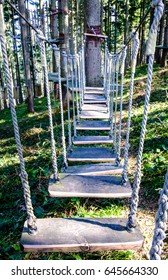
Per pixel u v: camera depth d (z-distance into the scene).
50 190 2.01
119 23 14.96
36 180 3.42
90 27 6.12
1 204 3.15
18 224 2.64
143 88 6.99
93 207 2.59
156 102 5.55
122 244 1.55
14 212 2.91
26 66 7.90
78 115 3.89
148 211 2.45
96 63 6.37
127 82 8.16
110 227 1.69
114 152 2.86
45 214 2.61
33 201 2.90
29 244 1.55
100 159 2.67
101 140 3.20
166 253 1.93
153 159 3.19
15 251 2.25
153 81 7.39
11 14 13.13
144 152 3.45
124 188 2.05
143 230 2.21
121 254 2.02
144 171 3.00
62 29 6.04
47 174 3.47
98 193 1.97
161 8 1.15
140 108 5.44
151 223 2.29
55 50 2.14
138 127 4.38
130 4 13.52
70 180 2.19
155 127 4.13
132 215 1.63
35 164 4.00
